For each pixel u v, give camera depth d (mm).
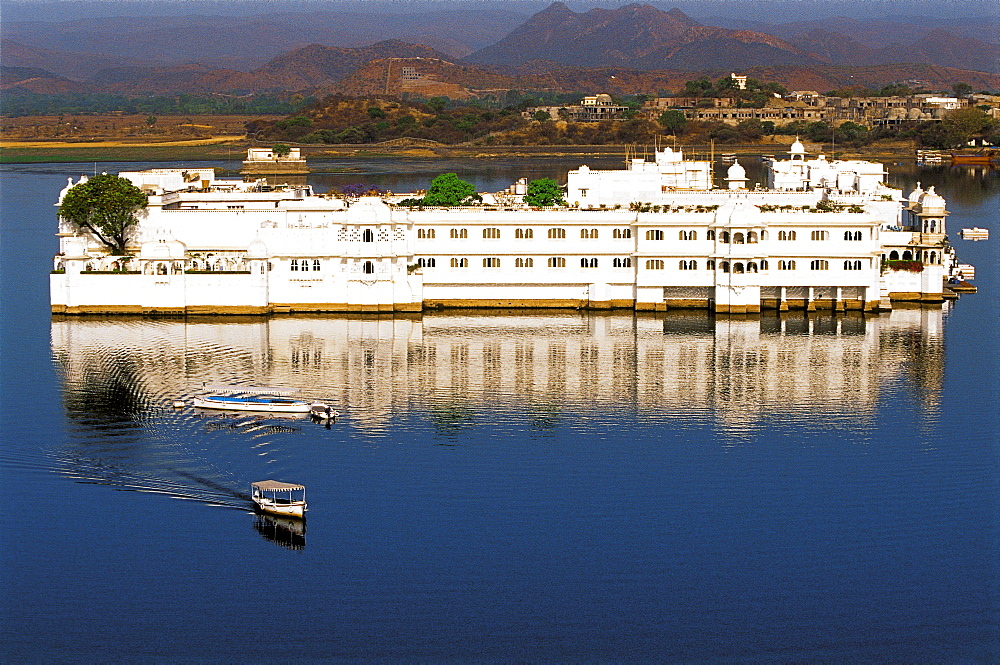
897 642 177375
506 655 174000
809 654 174875
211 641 176375
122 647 175250
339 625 180000
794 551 198875
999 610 184125
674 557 197000
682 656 174125
